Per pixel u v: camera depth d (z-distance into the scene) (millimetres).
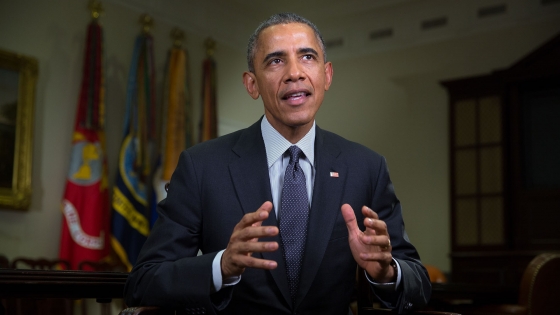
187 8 7883
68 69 6508
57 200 6273
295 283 1600
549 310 3910
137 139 6660
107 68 6891
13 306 2666
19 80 6020
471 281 6965
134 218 6477
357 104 8852
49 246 6164
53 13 6441
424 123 8336
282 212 1628
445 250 7965
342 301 1637
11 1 6082
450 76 8219
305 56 1651
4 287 1472
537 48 7242
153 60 7047
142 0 7301
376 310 1839
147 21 7270
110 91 6898
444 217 8031
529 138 7441
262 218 1321
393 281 1573
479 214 7562
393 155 8492
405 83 8547
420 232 8164
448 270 7902
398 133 8508
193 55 7953
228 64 8492
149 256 1572
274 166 1711
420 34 8469
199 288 1426
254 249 1311
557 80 7266
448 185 8047
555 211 7102
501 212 7414
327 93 9102
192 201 1649
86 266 6023
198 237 1670
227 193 1651
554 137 7285
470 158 7730
